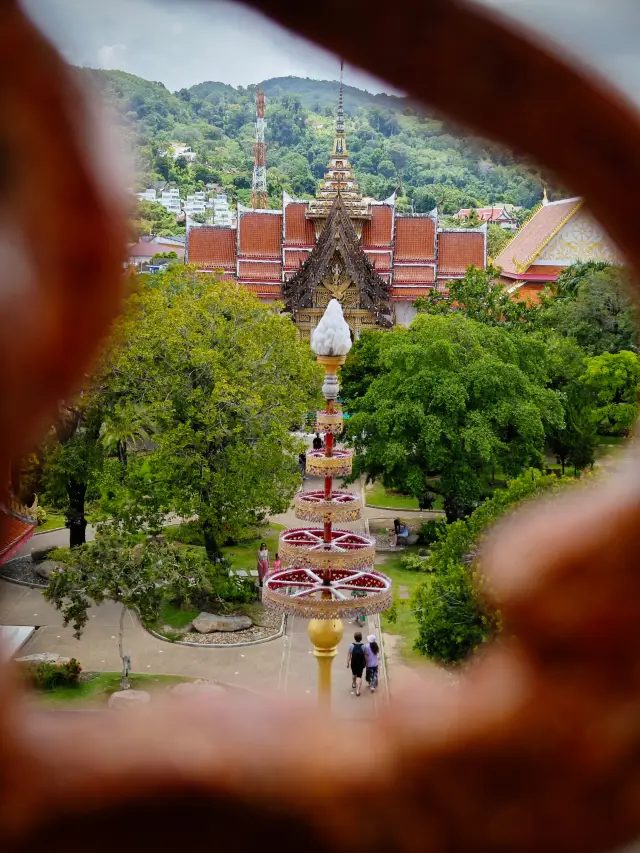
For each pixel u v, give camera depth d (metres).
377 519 52.00
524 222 99.25
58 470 35.38
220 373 36.97
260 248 92.44
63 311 0.81
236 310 40.03
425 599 24.12
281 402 39.12
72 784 0.85
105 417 35.75
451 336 47.97
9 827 0.83
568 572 0.97
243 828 0.89
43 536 46.88
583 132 0.93
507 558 1.01
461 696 0.98
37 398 0.81
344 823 0.91
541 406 46.88
